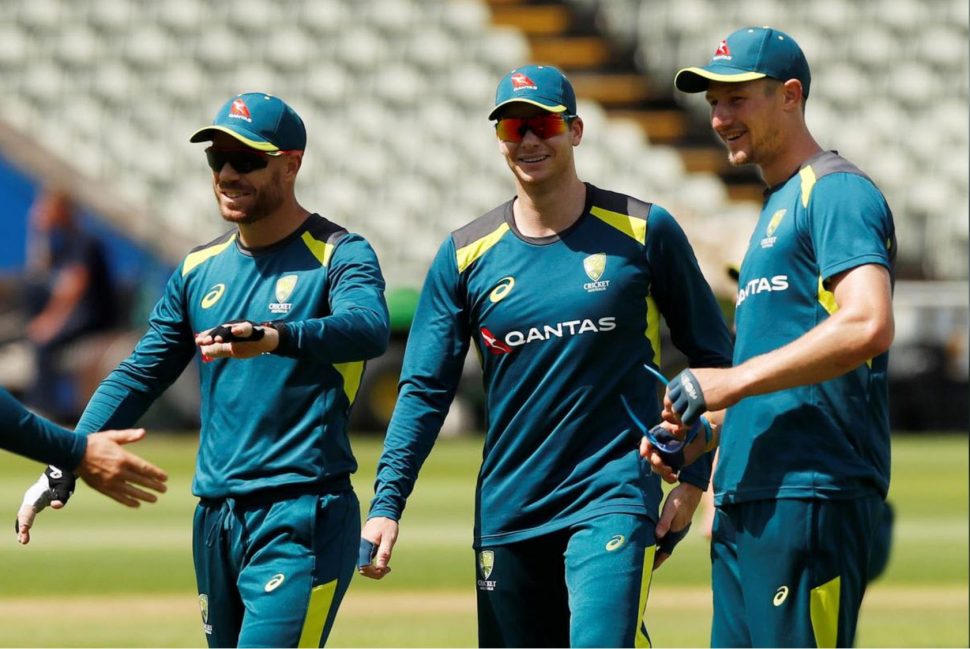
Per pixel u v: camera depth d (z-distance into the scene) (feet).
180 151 307.58
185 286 64.90
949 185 316.81
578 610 58.59
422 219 305.73
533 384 61.21
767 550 54.08
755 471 54.49
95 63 319.68
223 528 61.72
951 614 105.40
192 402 245.65
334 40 328.29
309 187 308.60
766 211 55.36
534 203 61.82
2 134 281.13
